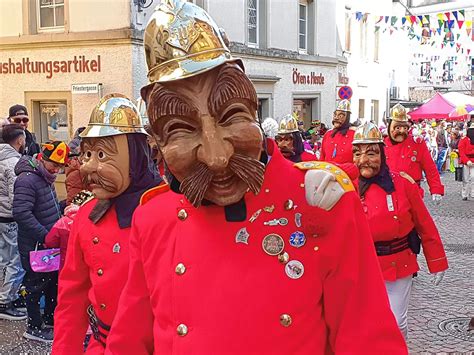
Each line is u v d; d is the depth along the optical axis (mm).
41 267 4465
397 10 27078
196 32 1578
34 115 12922
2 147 5504
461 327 5367
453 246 9023
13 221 5496
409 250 3926
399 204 3838
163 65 1587
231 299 1607
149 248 1830
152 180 2635
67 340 2689
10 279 5523
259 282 1608
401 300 3904
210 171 1559
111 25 11852
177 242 1730
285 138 6516
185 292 1667
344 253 1648
